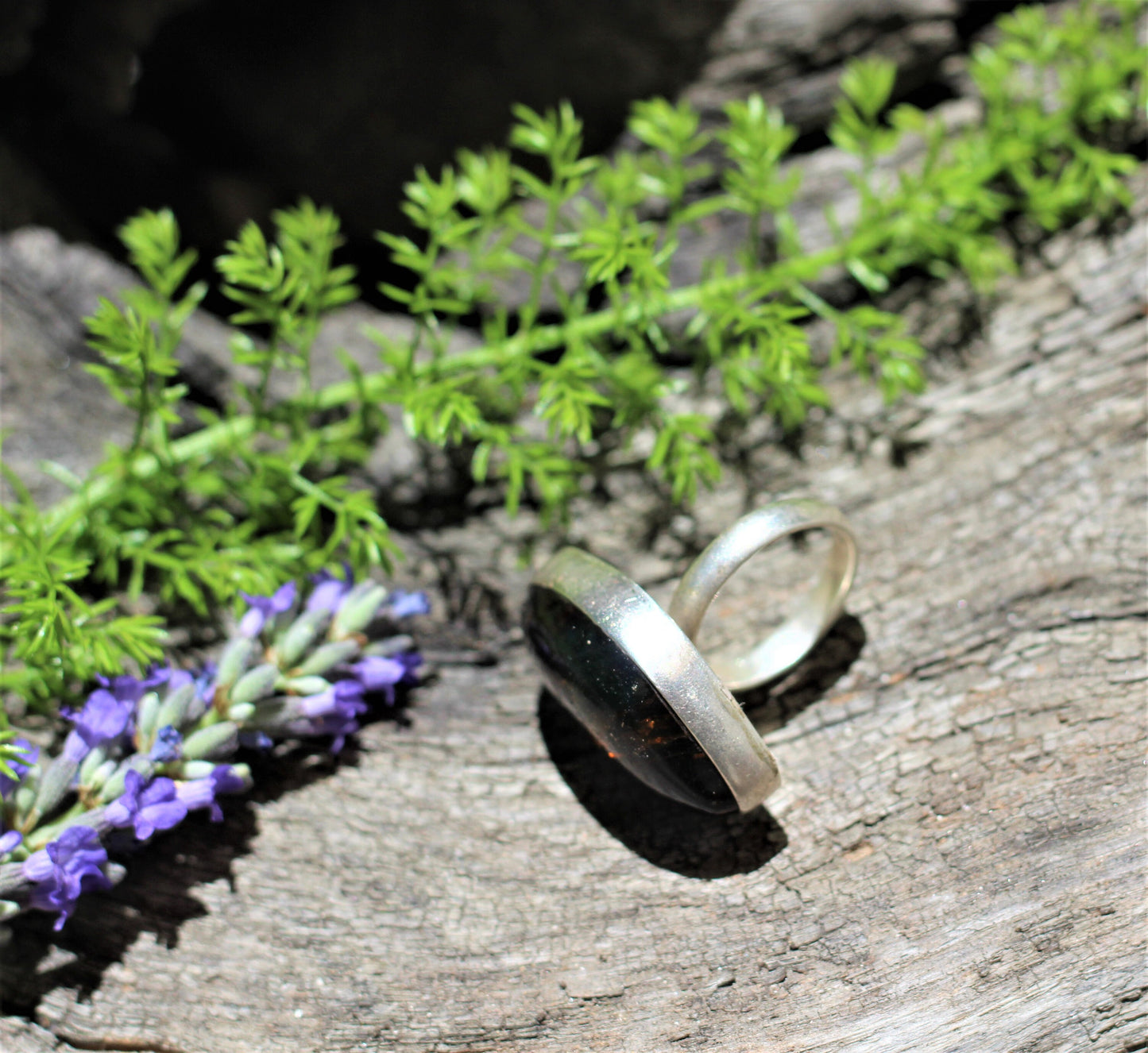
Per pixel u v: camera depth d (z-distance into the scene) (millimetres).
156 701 214
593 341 258
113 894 215
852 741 224
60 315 254
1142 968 205
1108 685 223
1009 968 207
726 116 274
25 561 215
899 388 248
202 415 240
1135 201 260
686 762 207
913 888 212
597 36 281
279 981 211
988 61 260
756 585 240
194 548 227
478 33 283
